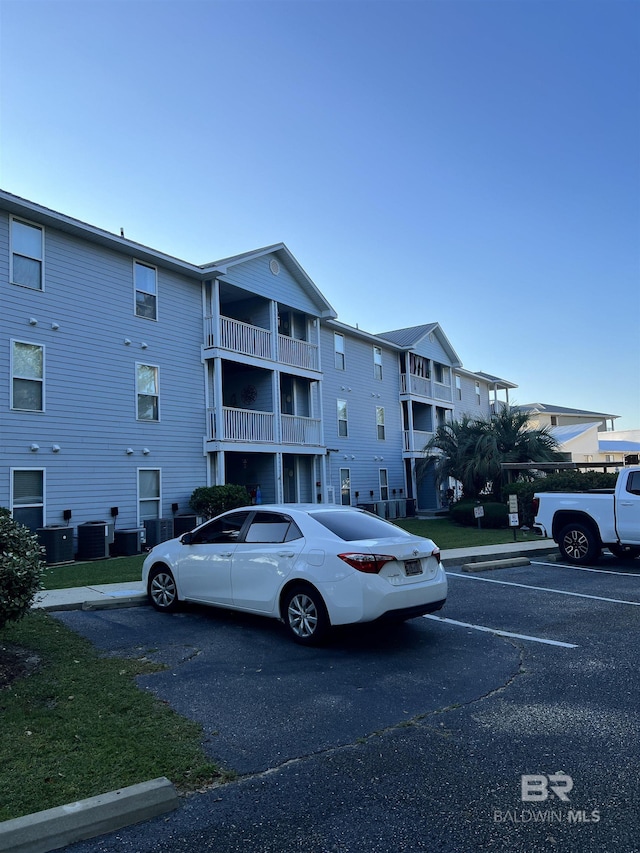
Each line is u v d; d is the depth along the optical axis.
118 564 12.51
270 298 20.22
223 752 4.02
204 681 5.38
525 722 4.45
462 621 7.58
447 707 4.78
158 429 16.33
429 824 3.17
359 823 3.19
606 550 14.82
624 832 3.07
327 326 24.61
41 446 13.50
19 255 13.48
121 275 15.73
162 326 16.73
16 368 13.20
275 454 20.00
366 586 6.06
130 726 4.37
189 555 7.80
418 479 28.58
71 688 5.09
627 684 5.22
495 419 24.72
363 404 26.61
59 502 13.75
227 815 3.29
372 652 6.27
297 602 6.59
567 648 6.34
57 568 11.93
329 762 3.88
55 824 3.06
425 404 31.08
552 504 12.82
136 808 3.25
